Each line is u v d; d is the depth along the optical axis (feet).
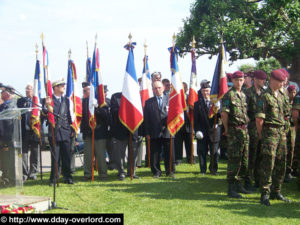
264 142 19.79
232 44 53.67
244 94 22.21
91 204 19.48
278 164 20.33
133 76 26.66
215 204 19.49
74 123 26.48
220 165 33.24
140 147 33.01
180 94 27.50
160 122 27.32
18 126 17.34
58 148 25.16
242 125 21.21
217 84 27.27
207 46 55.31
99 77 27.09
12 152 17.29
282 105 20.13
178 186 23.93
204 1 55.31
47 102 24.52
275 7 53.47
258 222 16.52
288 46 54.90
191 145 31.40
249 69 27.78
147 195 21.47
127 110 26.21
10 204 16.62
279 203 19.88
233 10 56.18
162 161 37.52
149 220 16.61
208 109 28.43
